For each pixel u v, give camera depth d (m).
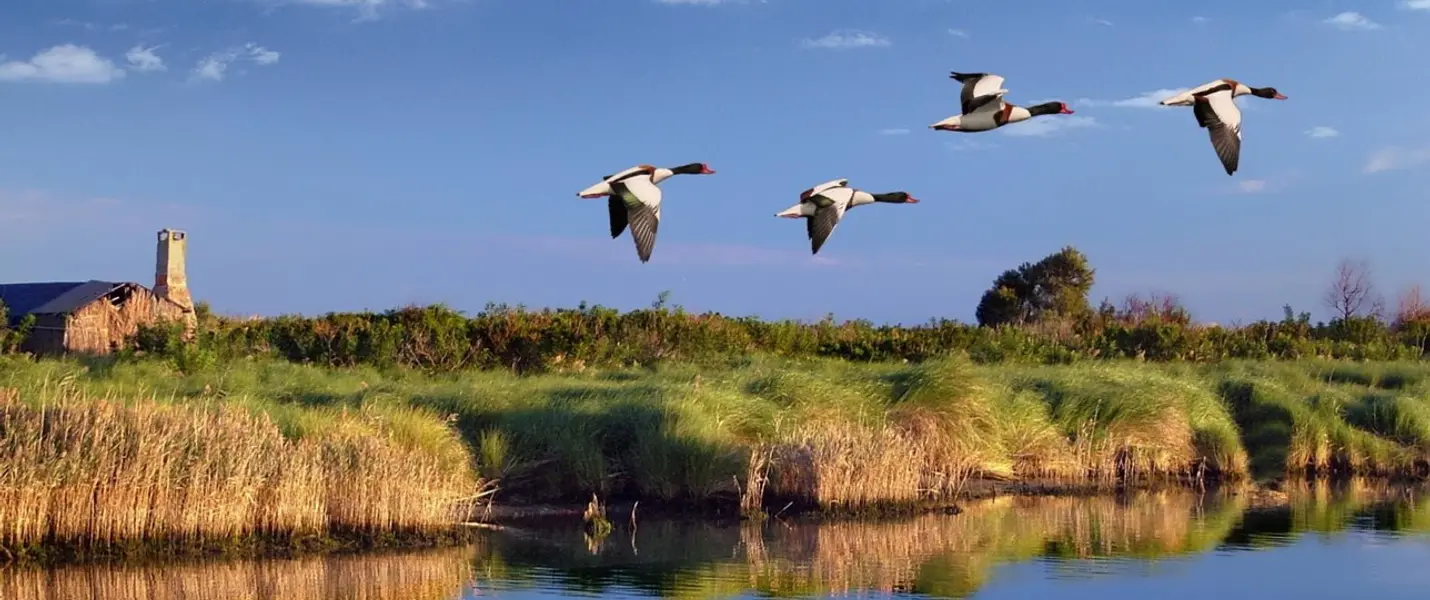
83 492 14.81
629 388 22.94
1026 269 66.44
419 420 18.97
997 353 36.69
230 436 16.06
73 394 17.33
